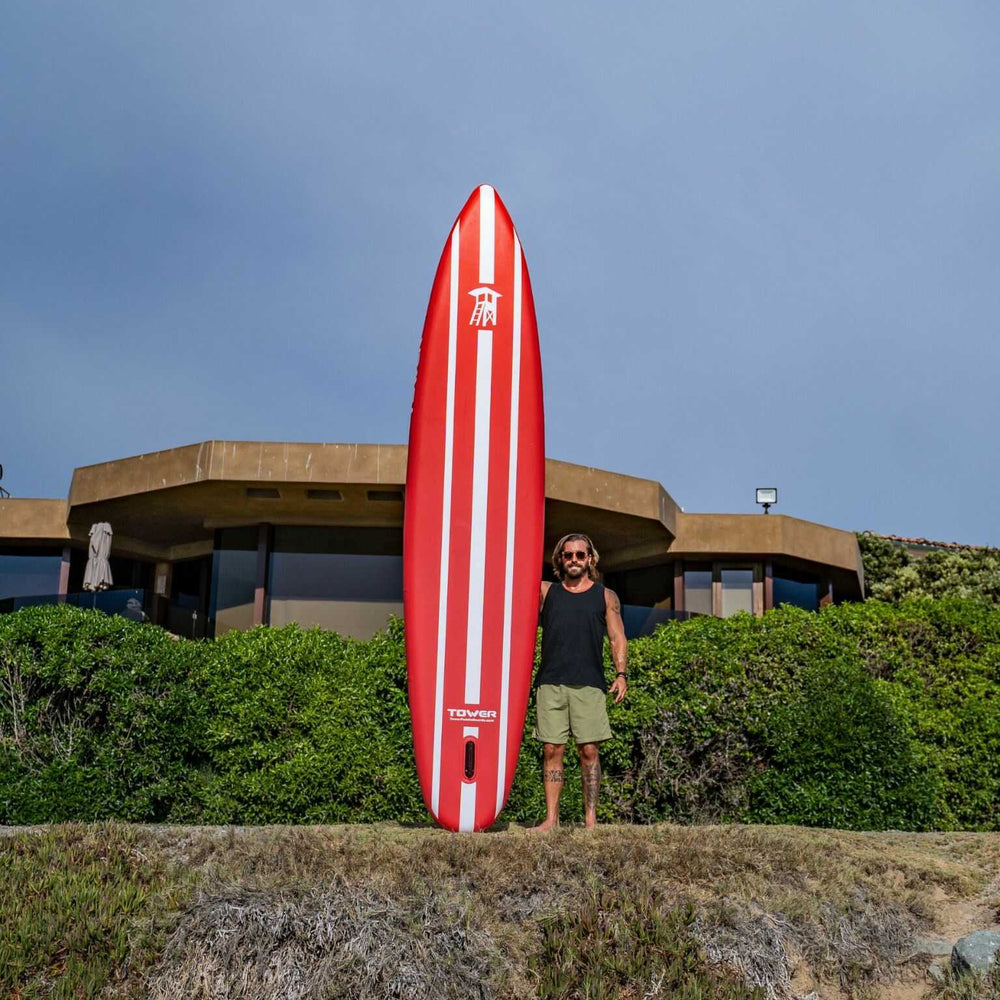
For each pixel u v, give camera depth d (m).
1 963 4.55
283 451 13.98
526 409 7.11
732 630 9.50
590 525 16.25
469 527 6.95
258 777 8.65
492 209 7.35
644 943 4.96
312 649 9.27
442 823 6.61
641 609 15.88
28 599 15.77
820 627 9.68
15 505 17.33
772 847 6.13
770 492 18.25
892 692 9.65
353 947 4.76
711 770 8.91
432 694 6.77
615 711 8.85
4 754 8.37
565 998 4.68
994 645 10.54
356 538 16.00
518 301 7.22
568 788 8.65
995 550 23.94
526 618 6.87
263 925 4.82
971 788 9.52
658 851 5.77
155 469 14.68
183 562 19.36
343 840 5.87
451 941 4.86
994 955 5.10
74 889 5.13
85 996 4.47
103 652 8.65
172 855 5.63
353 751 8.64
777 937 5.16
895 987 5.23
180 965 4.71
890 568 24.06
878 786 8.59
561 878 5.32
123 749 8.56
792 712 8.84
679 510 17.52
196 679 9.06
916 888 6.03
